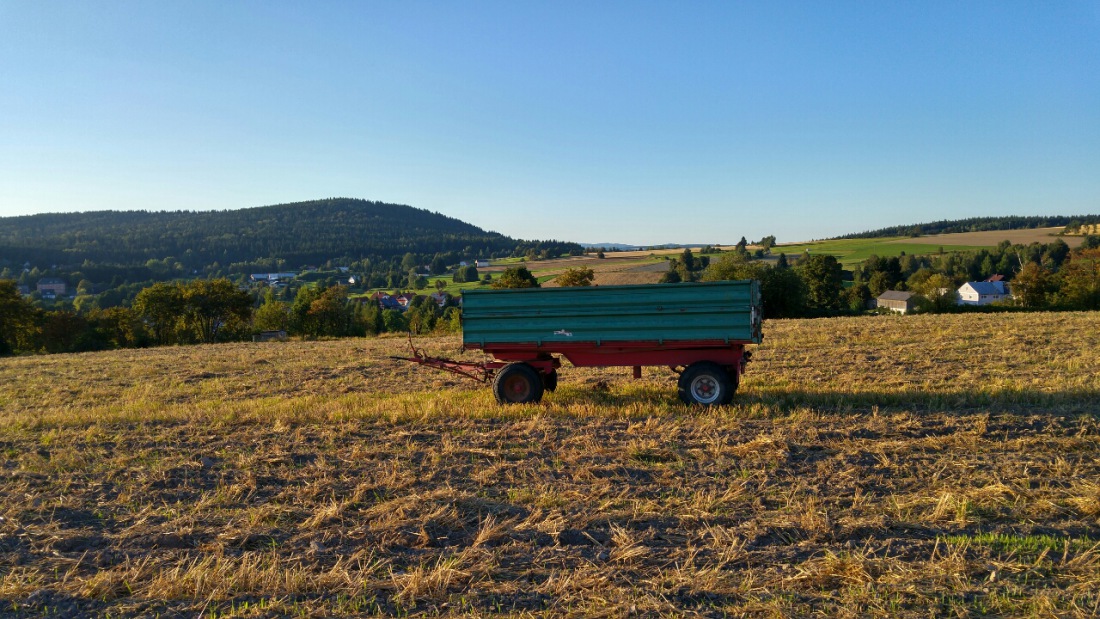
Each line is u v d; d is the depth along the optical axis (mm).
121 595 5121
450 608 4762
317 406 12211
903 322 27656
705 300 11156
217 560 5551
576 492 6953
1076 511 6188
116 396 16797
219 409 12406
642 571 5230
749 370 15914
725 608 4645
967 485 6910
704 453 8383
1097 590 4742
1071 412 10016
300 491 7301
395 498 7000
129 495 7328
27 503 7141
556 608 4715
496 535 5930
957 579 4934
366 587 5051
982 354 17156
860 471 7461
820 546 5602
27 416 12211
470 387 15266
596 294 11578
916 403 11094
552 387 13117
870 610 4547
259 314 78062
